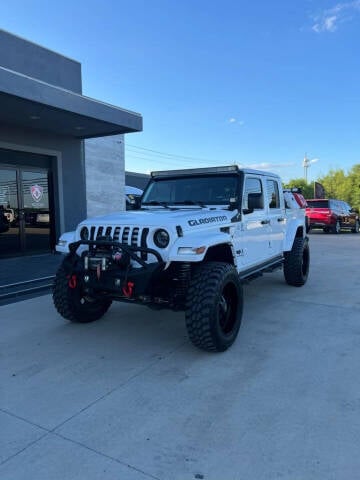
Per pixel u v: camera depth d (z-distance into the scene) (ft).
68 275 13.87
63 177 35.04
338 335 14.56
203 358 12.50
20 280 22.34
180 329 15.35
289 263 21.94
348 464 7.45
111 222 13.19
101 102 28.22
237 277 13.43
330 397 9.97
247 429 8.63
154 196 17.69
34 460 7.67
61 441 8.25
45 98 23.95
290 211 21.94
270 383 10.77
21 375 11.34
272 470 7.32
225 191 16.14
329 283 23.79
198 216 13.42
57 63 33.71
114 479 7.14
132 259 12.37
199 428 8.68
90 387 10.61
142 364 12.08
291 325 15.74
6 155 30.76
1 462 7.61
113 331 15.11
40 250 33.83
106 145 46.96
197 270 12.75
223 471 7.31
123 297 13.06
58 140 34.32
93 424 8.86
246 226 15.94
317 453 7.78
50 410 9.46
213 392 10.28
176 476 7.20
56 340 14.14
